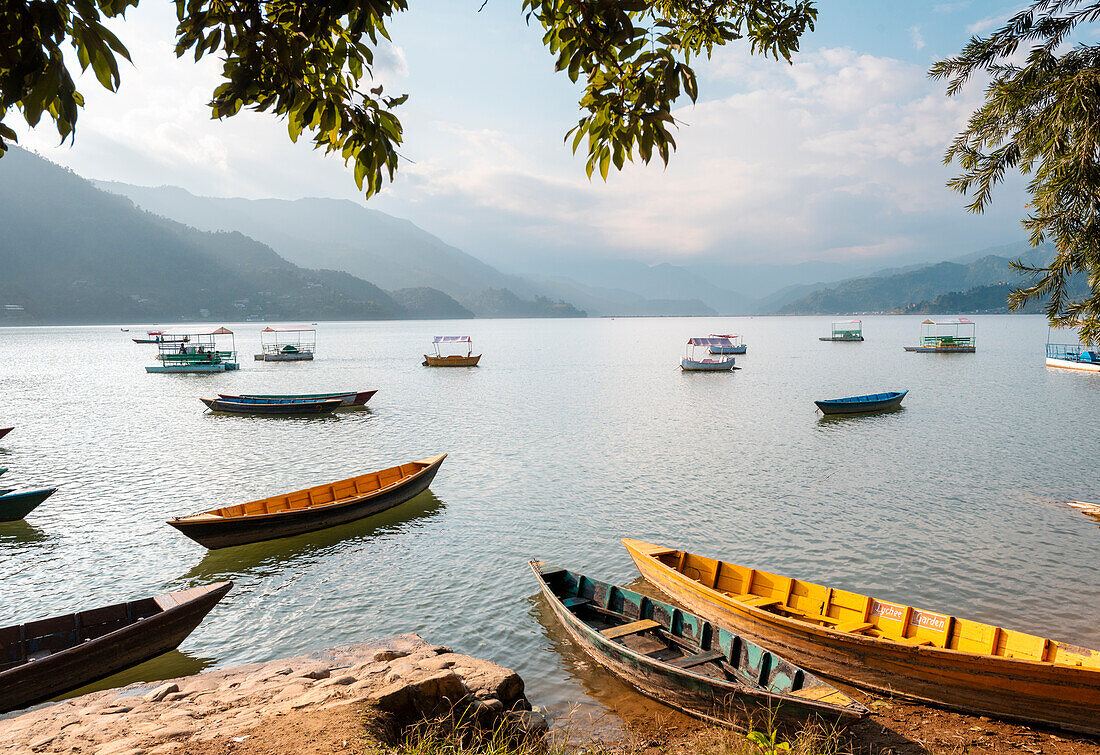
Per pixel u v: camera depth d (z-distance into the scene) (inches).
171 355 3216.0
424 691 331.0
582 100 156.6
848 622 513.3
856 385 2508.6
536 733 350.0
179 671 510.0
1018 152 367.6
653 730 416.8
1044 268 387.9
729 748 365.1
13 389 2529.5
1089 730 388.8
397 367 3494.1
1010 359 3651.6
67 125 116.3
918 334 7298.2
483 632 573.0
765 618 505.7
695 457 1256.8
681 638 496.4
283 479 1123.9
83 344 6112.2
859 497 972.6
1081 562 704.4
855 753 381.1
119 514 925.8
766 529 829.8
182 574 711.7
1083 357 3034.0
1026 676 398.3
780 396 2210.9
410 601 637.9
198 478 1131.9
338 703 310.5
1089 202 346.6
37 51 109.7
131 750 265.0
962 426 1568.7
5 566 735.1
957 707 424.5
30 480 1121.4
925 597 625.0
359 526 857.5
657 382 2699.3
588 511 914.7
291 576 703.1
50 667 440.5
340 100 144.7
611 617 560.7
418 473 954.1
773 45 235.5
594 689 476.4
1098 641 535.5
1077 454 1242.6
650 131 150.2
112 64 114.5
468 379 2874.0
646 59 144.9
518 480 1089.4
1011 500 948.6
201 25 132.0
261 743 268.1
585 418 1750.7
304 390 2486.5
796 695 380.8
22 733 294.2
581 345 6127.0
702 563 619.5
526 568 716.0
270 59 133.8
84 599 652.1
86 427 1664.6
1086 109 326.6
